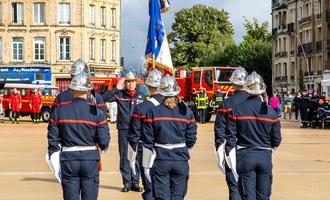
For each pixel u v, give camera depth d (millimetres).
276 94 43250
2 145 24641
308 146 23969
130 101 13000
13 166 17562
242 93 9922
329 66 73875
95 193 8586
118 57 75312
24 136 30156
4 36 70625
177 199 8773
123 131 13008
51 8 70125
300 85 75562
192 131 8836
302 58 80500
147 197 10234
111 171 16266
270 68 93312
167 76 8977
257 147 8805
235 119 8883
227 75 45656
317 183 14438
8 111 47219
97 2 72188
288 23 85000
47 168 17094
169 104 8773
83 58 70625
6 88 47281
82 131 8477
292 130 34500
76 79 8539
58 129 8539
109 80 47906
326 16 73625
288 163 18281
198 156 20156
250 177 8805
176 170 8750
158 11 18219
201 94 43031
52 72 70312
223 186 13820
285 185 14102
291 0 84000
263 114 8797
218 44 100625
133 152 10148
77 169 8469
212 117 53719
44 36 70312
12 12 70750
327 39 73812
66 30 70250
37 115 45469
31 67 70312
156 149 8773
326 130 34656
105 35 73500
